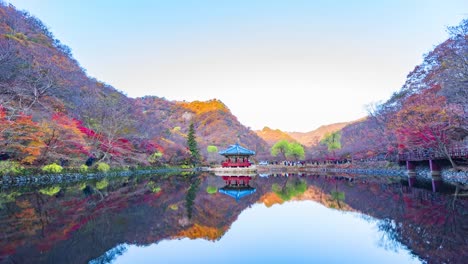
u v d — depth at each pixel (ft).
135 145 148.77
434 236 27.63
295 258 23.35
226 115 490.49
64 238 27.78
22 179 73.05
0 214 37.70
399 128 92.68
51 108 103.71
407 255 23.29
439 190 58.49
